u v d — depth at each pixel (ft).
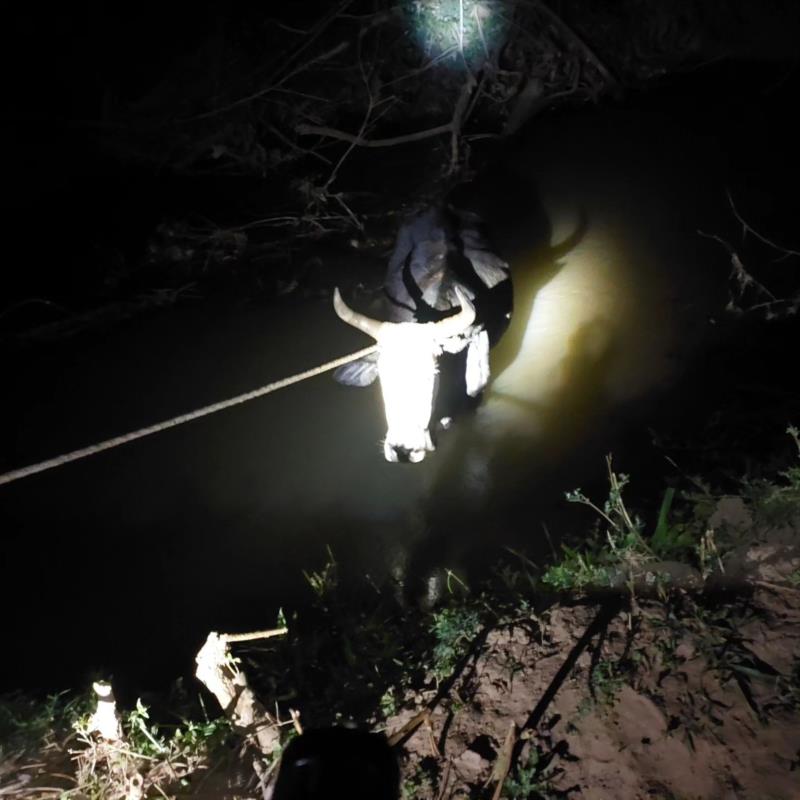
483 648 14.37
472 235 25.70
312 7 41.75
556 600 15.23
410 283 22.94
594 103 41.45
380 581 19.31
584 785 11.38
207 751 13.70
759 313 25.44
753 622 12.96
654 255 29.32
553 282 29.32
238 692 14.11
